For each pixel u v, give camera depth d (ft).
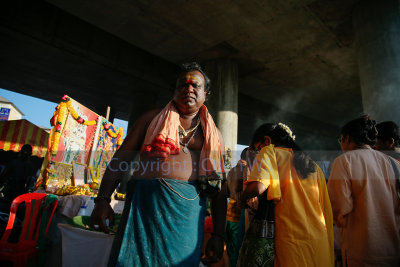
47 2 27.35
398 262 5.33
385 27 20.86
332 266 5.22
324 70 35.70
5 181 14.80
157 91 40.37
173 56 33.63
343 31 27.86
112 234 6.05
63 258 5.95
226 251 7.69
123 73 33.04
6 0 24.89
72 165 13.66
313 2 24.32
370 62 21.17
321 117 54.34
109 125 17.35
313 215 4.95
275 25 27.50
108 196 4.06
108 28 28.96
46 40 27.35
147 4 25.50
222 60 32.91
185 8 25.84
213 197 4.22
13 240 10.88
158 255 3.50
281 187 5.16
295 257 4.64
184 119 4.51
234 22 27.37
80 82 39.99
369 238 5.41
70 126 13.60
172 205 3.69
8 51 32.86
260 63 34.50
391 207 5.61
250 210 5.58
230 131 30.37
